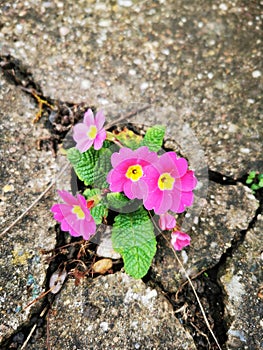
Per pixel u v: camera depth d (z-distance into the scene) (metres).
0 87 0.21
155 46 0.22
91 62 0.22
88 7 0.23
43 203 0.19
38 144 0.20
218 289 0.17
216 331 0.17
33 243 0.18
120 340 0.16
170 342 0.16
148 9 0.23
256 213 0.19
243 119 0.21
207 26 0.23
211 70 0.22
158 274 0.17
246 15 0.23
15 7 0.23
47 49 0.22
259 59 0.22
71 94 0.21
